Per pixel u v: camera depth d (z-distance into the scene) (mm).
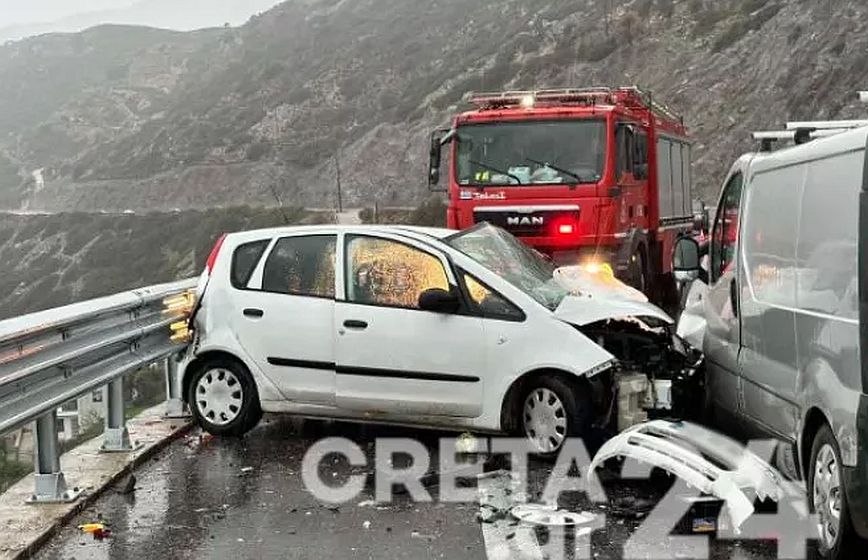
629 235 14266
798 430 6020
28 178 115875
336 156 82250
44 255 75812
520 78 72938
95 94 151500
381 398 8133
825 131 6438
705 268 9422
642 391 7648
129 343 8414
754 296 6934
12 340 6324
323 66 106500
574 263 13945
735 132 50969
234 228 64688
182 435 9008
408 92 91312
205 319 8719
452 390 7898
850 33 48250
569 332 7633
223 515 6637
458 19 108250
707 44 61062
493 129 14289
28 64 179875
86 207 97875
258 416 8703
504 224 14117
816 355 5691
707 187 49281
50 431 6875
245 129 97875
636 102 15984
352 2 130000
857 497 5090
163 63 168625
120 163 104000
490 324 7812
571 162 13984
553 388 7648
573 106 14531
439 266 8070
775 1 60375
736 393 7391
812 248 5844
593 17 76000
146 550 5988
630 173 14641
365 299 8219
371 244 8336
